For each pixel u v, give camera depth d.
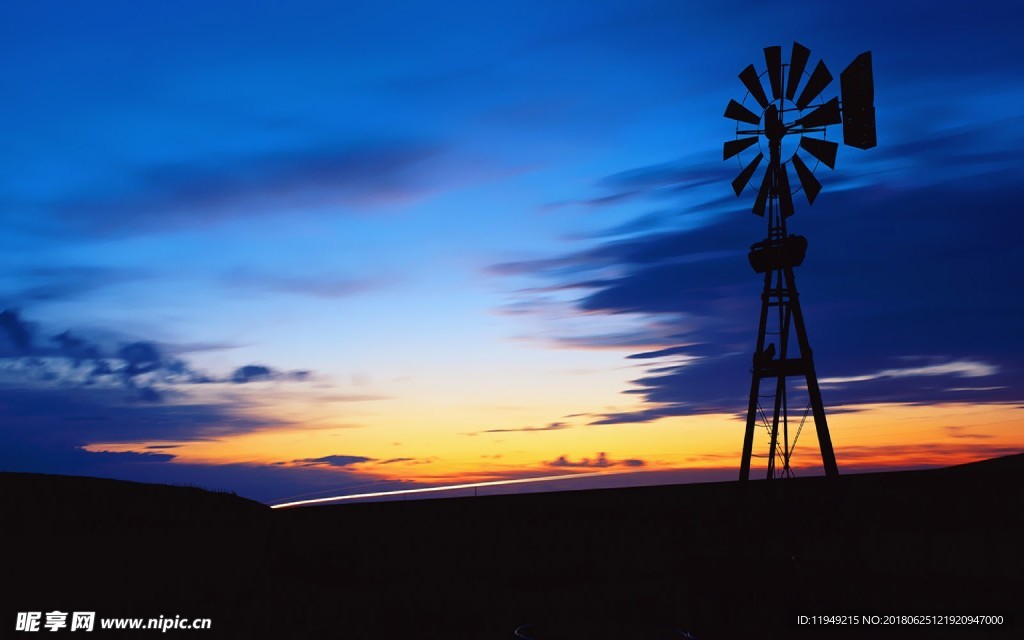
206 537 35.44
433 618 21.94
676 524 37.22
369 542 36.41
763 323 26.83
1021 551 26.05
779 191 26.25
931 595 21.45
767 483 27.30
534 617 21.33
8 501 39.47
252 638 20.38
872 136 24.39
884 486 39.47
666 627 18.22
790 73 26.19
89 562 29.83
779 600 21.78
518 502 50.09
